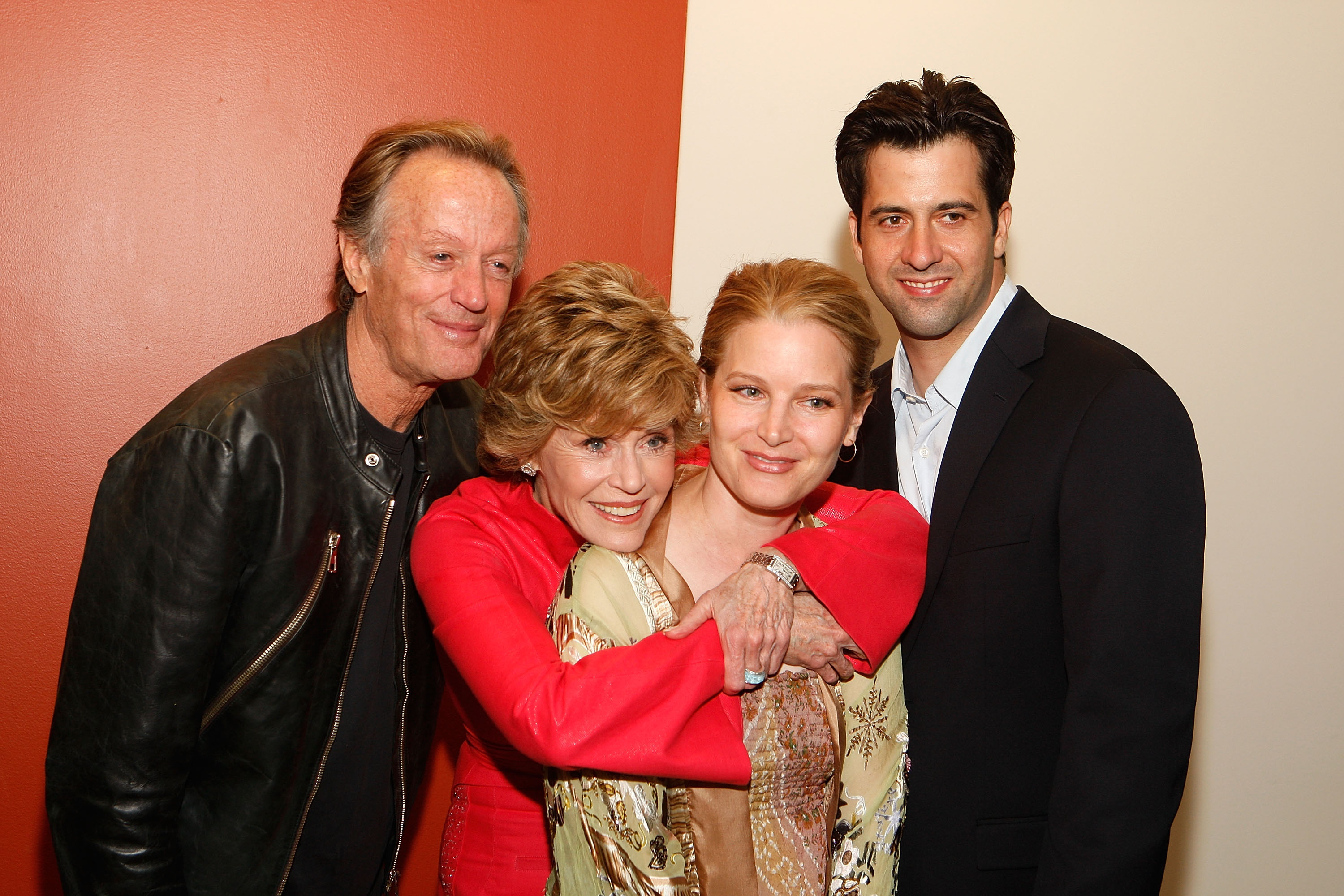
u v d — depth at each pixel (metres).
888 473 1.69
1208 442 2.42
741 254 2.13
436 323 1.38
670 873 1.07
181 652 1.29
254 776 1.41
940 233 1.49
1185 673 1.32
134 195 1.81
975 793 1.43
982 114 1.48
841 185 1.63
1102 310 2.33
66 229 1.78
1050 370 1.48
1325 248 2.41
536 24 1.98
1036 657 1.43
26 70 1.74
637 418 1.13
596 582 1.16
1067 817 1.31
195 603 1.29
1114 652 1.31
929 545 1.49
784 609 1.14
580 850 1.07
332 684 1.45
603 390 1.12
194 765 1.43
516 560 1.30
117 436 1.84
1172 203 2.33
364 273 1.42
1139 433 1.35
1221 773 2.50
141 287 1.83
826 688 1.21
